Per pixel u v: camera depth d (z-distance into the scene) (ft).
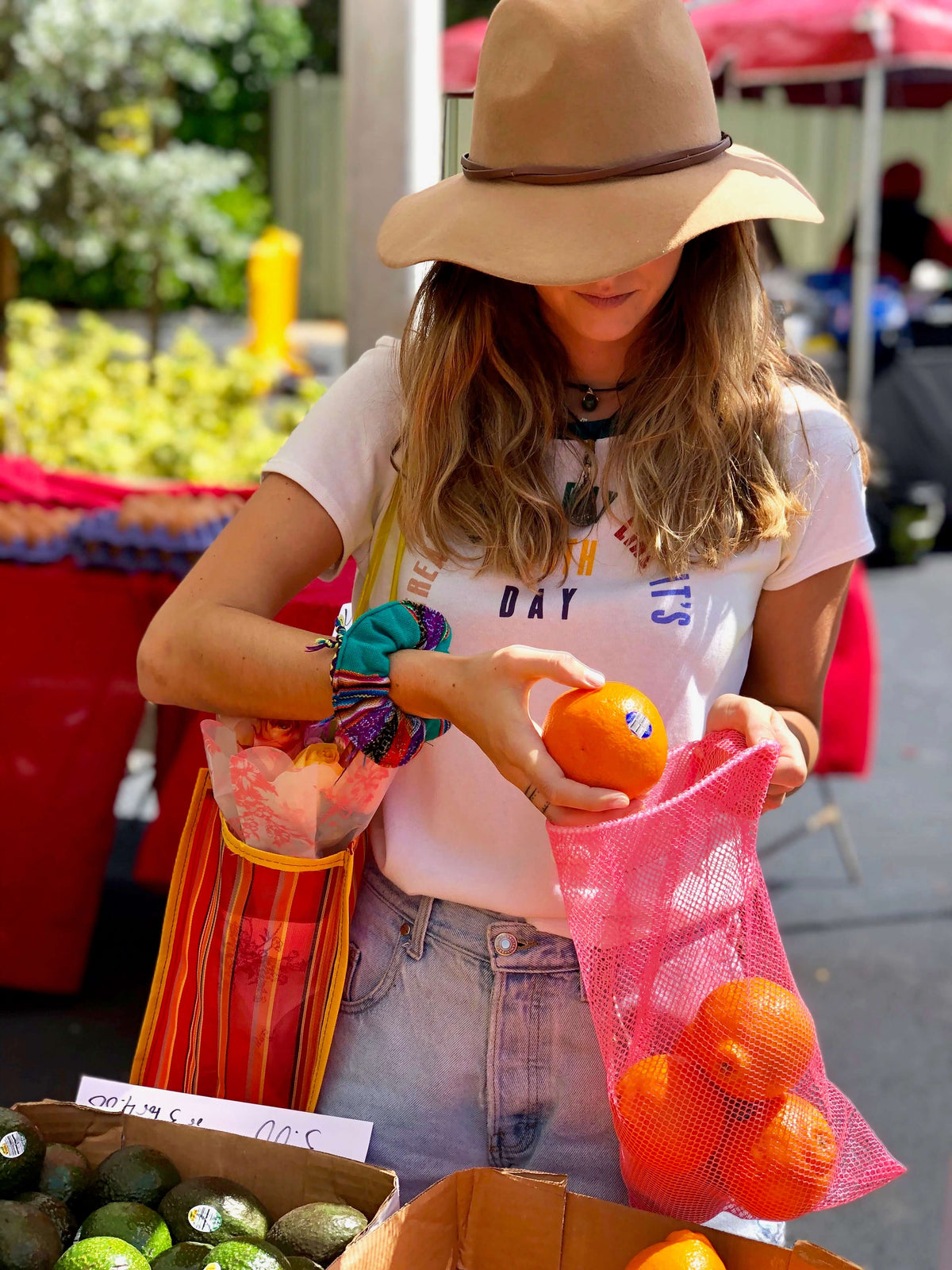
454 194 4.27
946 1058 10.25
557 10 3.99
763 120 39.42
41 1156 4.14
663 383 4.38
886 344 25.29
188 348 17.07
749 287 4.44
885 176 28.30
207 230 32.45
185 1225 3.92
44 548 9.95
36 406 15.57
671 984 3.86
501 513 4.33
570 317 4.26
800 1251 3.76
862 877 13.52
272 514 4.49
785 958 3.96
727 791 3.75
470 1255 4.03
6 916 10.07
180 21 29.84
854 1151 4.00
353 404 4.60
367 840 4.75
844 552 4.47
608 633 4.30
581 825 3.70
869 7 20.47
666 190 3.99
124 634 9.90
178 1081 4.62
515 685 3.80
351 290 10.63
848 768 12.00
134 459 14.73
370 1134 4.33
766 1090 3.70
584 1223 3.97
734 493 4.34
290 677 4.16
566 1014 4.41
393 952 4.55
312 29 55.36
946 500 26.23
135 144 31.96
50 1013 10.39
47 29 28.43
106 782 9.99
